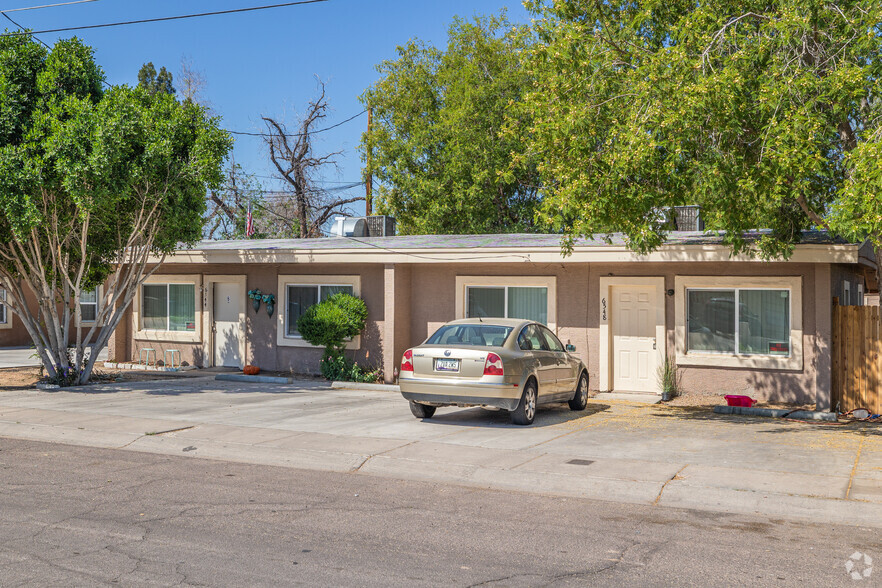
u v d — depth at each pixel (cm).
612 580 534
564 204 1116
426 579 529
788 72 1051
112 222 1611
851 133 1147
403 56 3391
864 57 1091
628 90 1140
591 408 1412
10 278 1659
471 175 2955
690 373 1506
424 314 1761
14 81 1484
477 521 689
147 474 870
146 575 527
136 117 1450
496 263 1675
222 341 2022
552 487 833
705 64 1071
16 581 513
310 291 1884
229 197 3778
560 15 1277
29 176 1365
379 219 2305
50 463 924
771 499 759
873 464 905
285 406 1383
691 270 1506
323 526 662
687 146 1062
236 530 644
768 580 539
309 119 3716
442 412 1333
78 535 621
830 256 1303
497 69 3094
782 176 1009
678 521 702
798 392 1409
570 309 1617
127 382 1716
